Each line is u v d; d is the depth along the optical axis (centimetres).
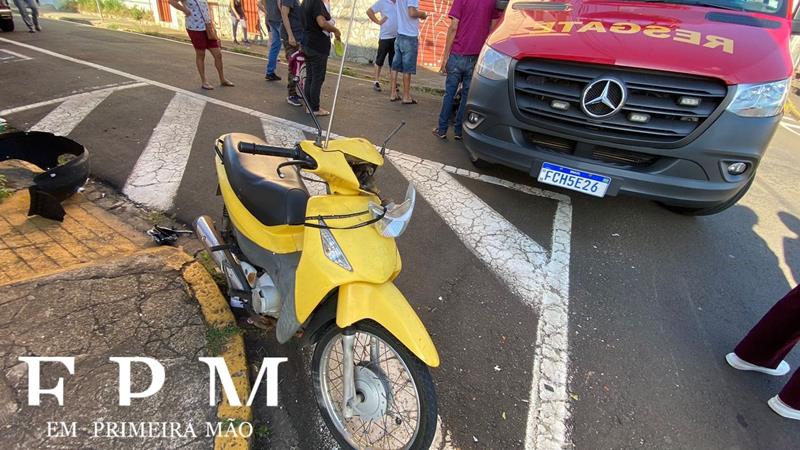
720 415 243
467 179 475
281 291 212
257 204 210
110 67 793
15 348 220
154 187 396
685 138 325
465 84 557
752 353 266
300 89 217
